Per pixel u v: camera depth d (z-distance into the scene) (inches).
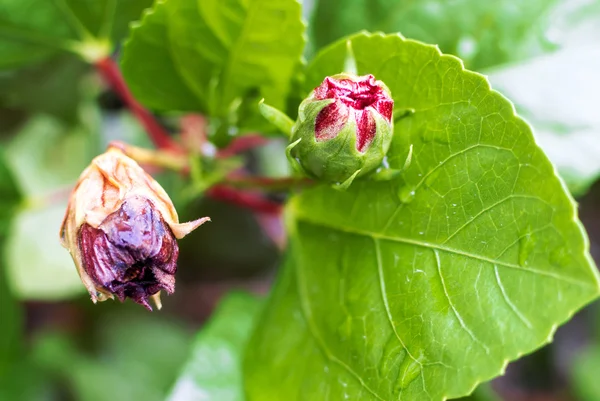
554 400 20.1
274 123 10.4
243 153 17.1
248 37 11.2
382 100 9.8
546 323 9.2
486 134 9.6
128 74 11.7
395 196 10.4
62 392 17.5
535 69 12.3
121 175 10.0
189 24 11.2
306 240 11.6
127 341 18.0
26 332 18.2
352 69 10.5
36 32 13.1
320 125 9.9
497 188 9.5
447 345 9.7
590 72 12.3
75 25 13.1
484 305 9.5
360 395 10.4
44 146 17.3
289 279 11.8
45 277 16.1
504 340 9.4
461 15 12.4
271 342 11.7
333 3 12.8
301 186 11.5
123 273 9.7
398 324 10.2
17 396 16.7
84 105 15.9
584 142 12.1
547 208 9.2
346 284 10.9
